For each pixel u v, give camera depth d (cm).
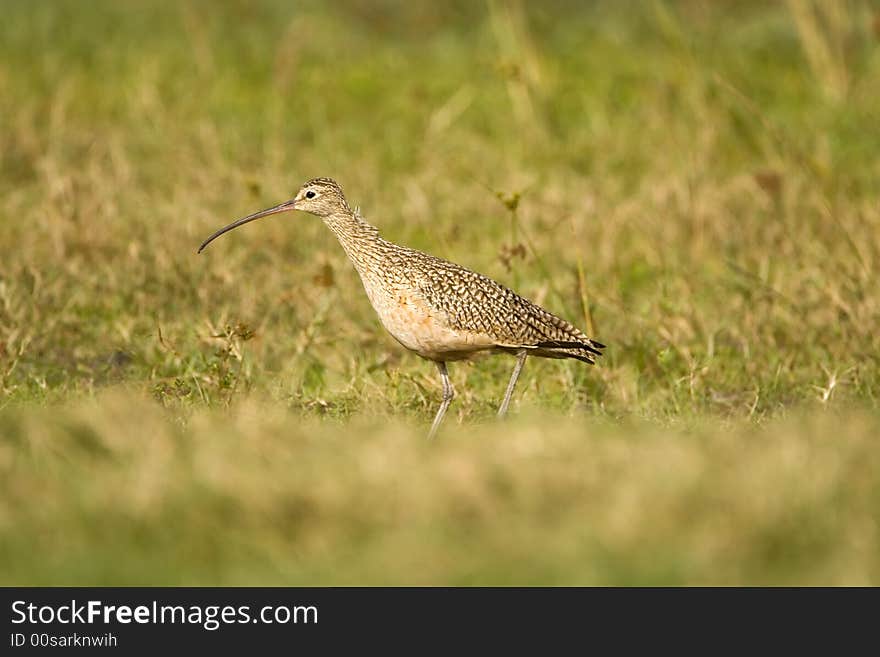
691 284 2427
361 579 1335
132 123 3238
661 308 2284
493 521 1408
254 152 3086
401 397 2033
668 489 1430
